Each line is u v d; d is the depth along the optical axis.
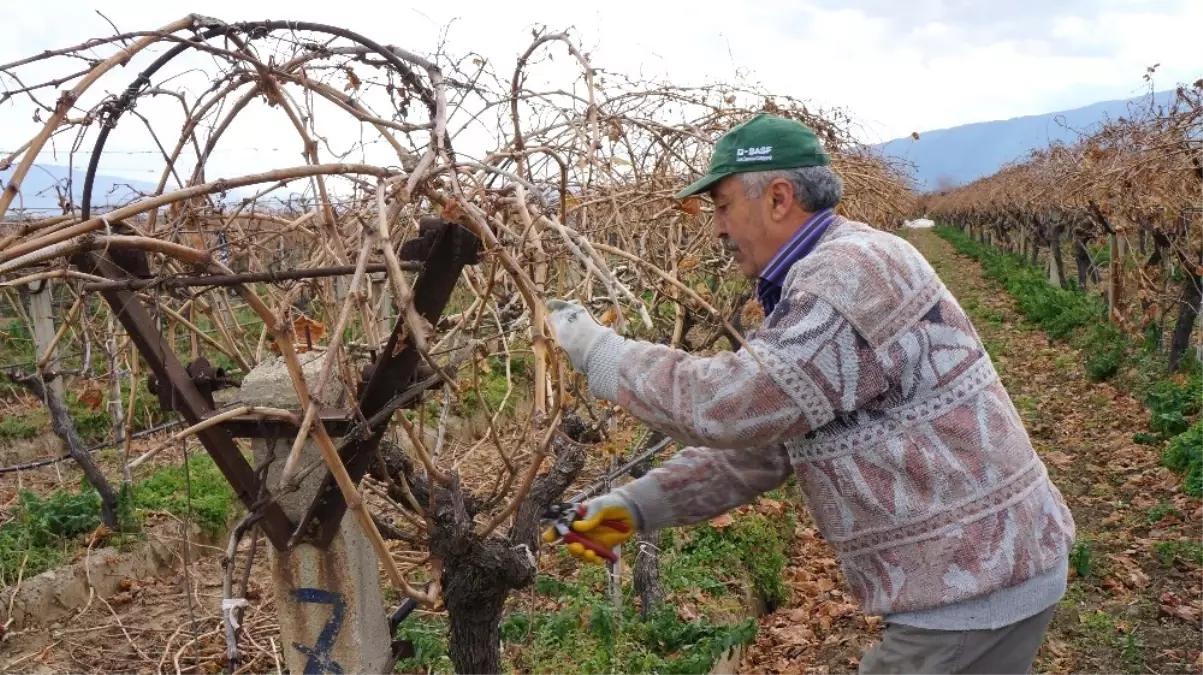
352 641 2.59
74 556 5.77
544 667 3.95
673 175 3.59
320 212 2.38
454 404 6.68
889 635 2.09
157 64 1.84
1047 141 16.66
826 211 2.09
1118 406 9.71
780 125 2.06
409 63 2.14
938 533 1.95
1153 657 4.79
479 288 2.58
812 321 1.86
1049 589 2.02
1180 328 9.83
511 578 2.55
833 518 2.06
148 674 4.49
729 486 2.41
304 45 1.98
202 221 2.41
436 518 2.44
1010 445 2.00
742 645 4.80
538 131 2.71
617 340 1.95
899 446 1.94
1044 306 15.51
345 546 2.54
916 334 1.90
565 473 2.79
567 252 2.32
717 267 3.97
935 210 48.19
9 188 1.54
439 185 1.87
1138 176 9.43
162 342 2.16
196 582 5.71
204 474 7.14
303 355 2.52
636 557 4.77
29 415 8.74
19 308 5.05
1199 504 6.70
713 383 1.86
